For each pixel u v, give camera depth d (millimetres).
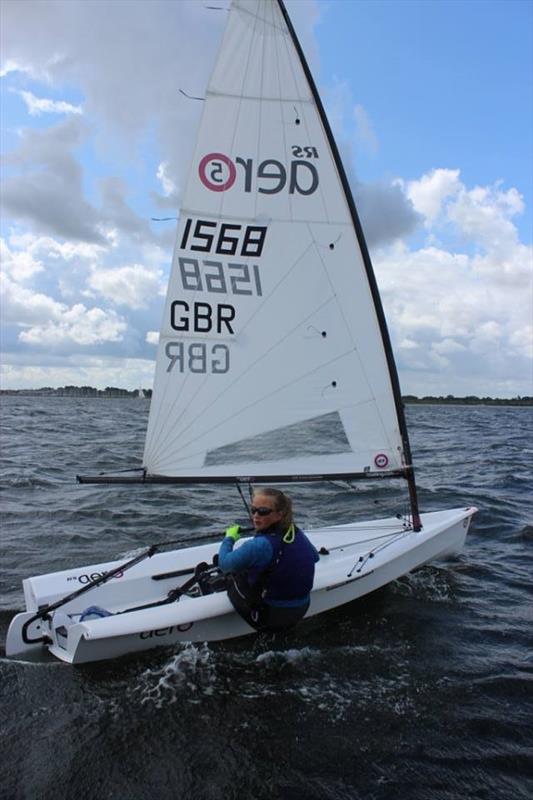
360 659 3609
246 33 4270
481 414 58312
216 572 4246
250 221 4340
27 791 2461
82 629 3322
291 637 3873
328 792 2484
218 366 4355
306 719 2984
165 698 3135
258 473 4418
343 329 4473
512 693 3254
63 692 3172
